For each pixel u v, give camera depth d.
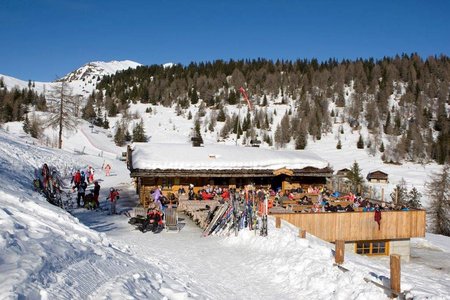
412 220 22.11
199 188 27.69
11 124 84.12
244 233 16.47
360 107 153.88
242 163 27.88
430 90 164.12
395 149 106.88
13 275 5.58
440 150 104.69
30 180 26.75
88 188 31.95
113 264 8.67
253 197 18.69
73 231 10.55
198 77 194.38
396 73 185.00
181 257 13.82
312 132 127.62
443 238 33.88
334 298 9.82
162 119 142.62
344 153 110.44
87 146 72.38
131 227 18.91
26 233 7.99
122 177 41.66
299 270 11.77
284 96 171.50
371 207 22.69
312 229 20.50
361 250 21.91
